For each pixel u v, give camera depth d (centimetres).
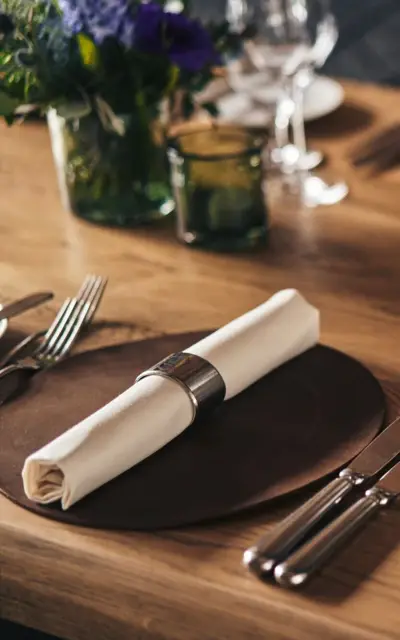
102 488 86
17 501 85
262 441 90
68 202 147
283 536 77
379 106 174
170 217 145
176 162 131
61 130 138
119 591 81
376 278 125
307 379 99
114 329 116
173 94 137
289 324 100
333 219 141
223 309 120
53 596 85
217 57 133
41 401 98
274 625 75
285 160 159
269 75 166
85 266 133
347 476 83
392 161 157
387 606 74
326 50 159
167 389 90
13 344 114
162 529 82
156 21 125
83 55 122
